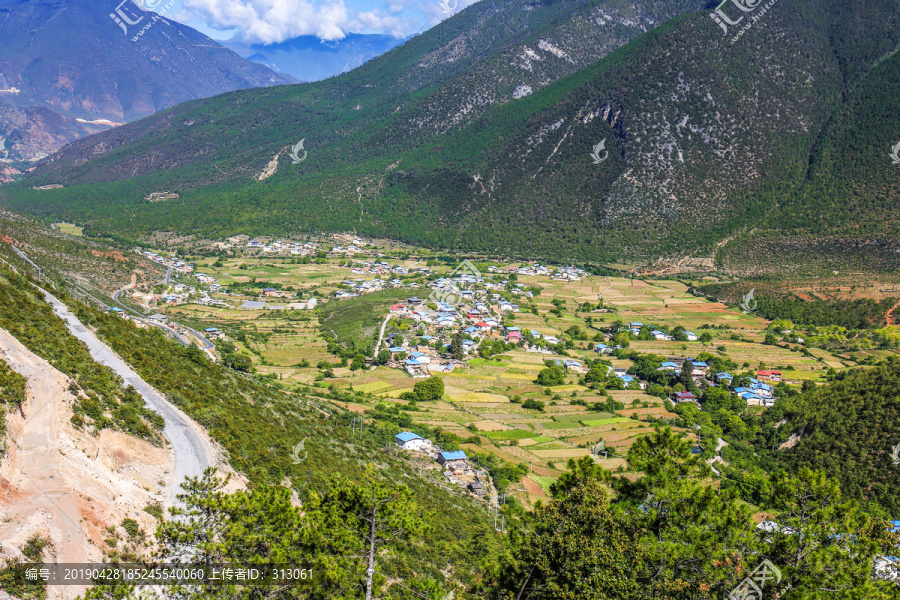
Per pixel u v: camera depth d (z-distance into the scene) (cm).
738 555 3316
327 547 3050
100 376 5062
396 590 3756
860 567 3125
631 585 3166
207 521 2941
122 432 4347
